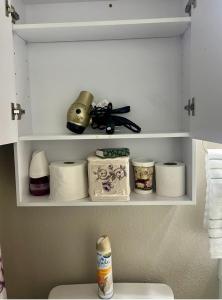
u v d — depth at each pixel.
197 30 0.74
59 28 0.84
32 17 0.98
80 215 1.06
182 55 0.97
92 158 0.89
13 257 1.08
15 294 1.08
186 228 1.06
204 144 1.01
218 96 0.60
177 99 0.99
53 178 0.91
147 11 0.97
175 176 0.91
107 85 1.00
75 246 1.08
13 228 1.07
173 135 0.85
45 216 1.07
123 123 0.94
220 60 0.59
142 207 1.05
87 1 0.97
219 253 0.94
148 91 1.00
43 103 1.01
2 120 0.74
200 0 0.71
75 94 1.01
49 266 1.08
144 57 0.98
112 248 1.07
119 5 0.97
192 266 1.07
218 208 0.94
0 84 0.73
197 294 1.07
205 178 1.02
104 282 0.96
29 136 0.87
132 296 0.97
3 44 0.75
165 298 0.96
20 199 0.90
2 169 1.04
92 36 0.94
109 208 1.06
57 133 1.01
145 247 1.07
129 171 0.97
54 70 1.00
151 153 1.02
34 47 0.99
